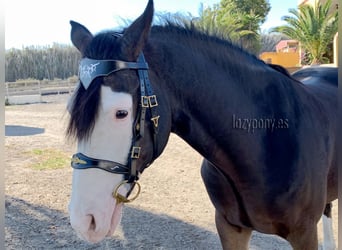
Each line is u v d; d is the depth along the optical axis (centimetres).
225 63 162
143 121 130
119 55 128
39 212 377
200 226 338
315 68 279
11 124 980
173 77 147
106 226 126
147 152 134
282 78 181
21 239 315
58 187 458
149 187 455
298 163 165
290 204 165
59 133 829
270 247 295
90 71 125
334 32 1480
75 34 147
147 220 353
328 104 205
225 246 192
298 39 1588
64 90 2034
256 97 167
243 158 161
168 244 304
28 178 495
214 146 160
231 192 172
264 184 163
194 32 161
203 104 153
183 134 156
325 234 278
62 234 327
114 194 127
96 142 123
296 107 176
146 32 132
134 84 129
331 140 189
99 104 121
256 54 182
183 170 532
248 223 177
